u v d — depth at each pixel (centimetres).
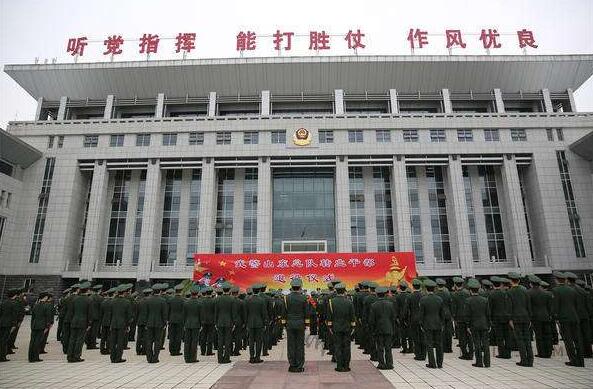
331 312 995
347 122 4144
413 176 4200
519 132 4141
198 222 4038
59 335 1573
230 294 1191
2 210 3759
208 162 4088
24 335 1864
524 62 4341
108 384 852
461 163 4066
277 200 4184
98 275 3831
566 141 4106
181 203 4138
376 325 1020
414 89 4509
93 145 4191
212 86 4506
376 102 4572
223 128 4147
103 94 4581
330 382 851
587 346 1137
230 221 4097
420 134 4122
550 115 4159
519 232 3866
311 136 4094
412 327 1158
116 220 4134
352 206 4131
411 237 3875
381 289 1030
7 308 1166
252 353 1105
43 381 884
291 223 4109
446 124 4128
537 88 4512
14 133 4206
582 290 1135
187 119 4197
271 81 4453
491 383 830
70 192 4028
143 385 841
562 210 3888
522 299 1048
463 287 1266
